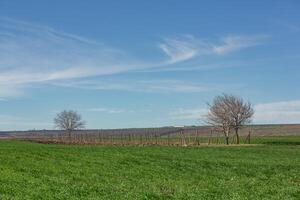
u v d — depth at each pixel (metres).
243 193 39.88
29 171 48.28
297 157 75.88
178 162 63.09
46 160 58.69
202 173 54.41
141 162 61.62
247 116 127.06
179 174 52.59
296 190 42.53
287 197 38.53
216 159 68.81
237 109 127.00
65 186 39.56
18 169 49.28
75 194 36.03
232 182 47.69
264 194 39.88
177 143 116.88
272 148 95.69
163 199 35.53
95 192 37.22
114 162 60.12
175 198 35.88
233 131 135.00
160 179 48.03
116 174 50.09
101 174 49.50
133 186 41.66
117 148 86.88
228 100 129.12
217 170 57.44
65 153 69.25
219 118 126.88
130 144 110.81
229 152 83.19
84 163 57.75
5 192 35.34
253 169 59.31
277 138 142.38
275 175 55.03
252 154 80.25
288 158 73.88
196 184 45.34
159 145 106.31
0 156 60.41
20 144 94.50
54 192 36.19
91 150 78.00
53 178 44.16
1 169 48.44
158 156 70.56
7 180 41.09
